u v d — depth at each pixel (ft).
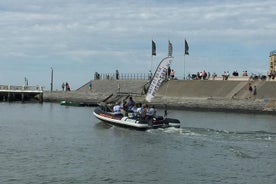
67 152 117.60
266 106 256.32
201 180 89.45
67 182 88.28
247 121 207.31
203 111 277.03
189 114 249.34
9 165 101.65
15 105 338.13
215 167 99.55
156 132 149.69
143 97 303.89
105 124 179.93
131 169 98.12
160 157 110.22
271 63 375.66
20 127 176.86
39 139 141.28
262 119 219.41
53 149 122.21
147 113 156.35
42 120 207.41
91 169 98.17
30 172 95.50
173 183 87.45
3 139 141.08
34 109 290.15
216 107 276.00
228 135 143.33
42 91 382.22
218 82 320.91
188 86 328.90
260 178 90.89
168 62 168.25
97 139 139.54
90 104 327.26
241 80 315.78
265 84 292.20
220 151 116.57
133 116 161.38
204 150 118.01
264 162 104.22
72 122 196.85
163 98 302.45
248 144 126.62
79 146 127.13
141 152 116.67
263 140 133.90
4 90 392.68
